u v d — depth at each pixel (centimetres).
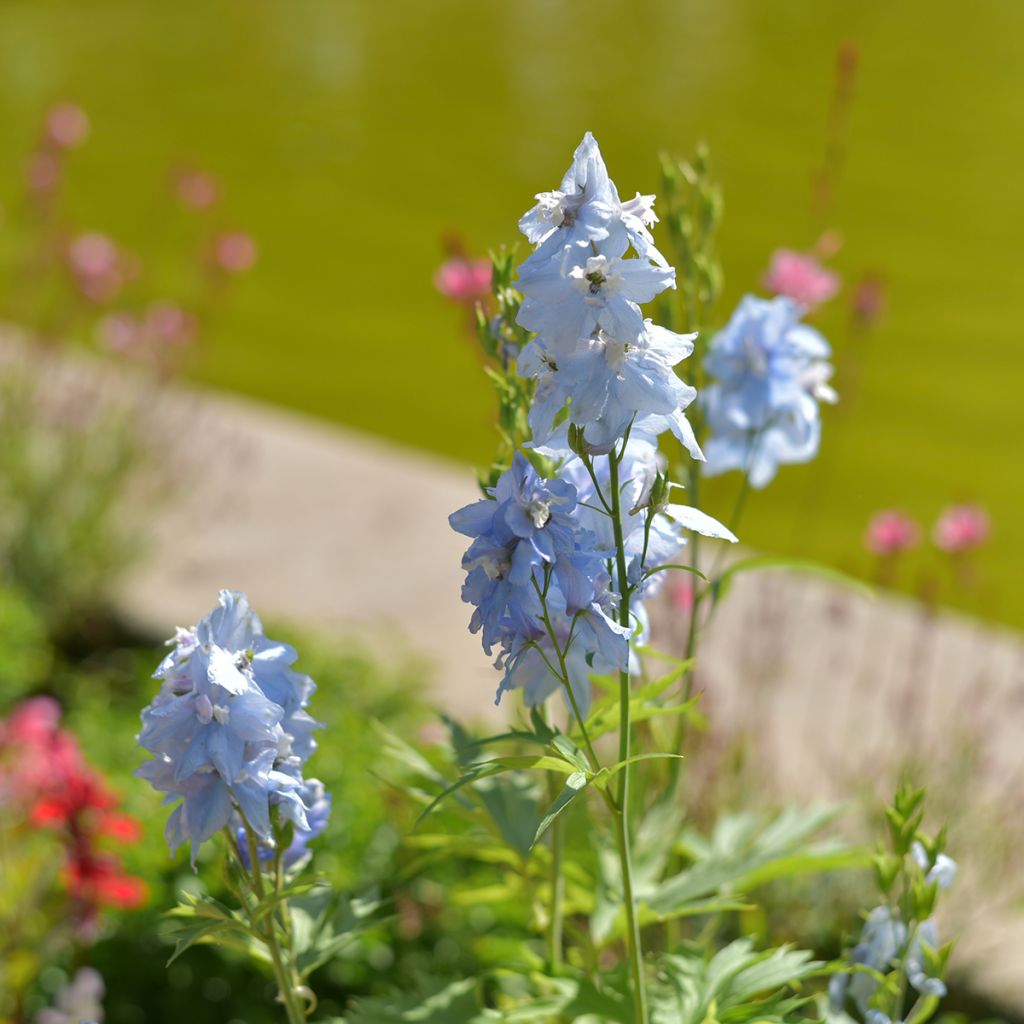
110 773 514
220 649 226
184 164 853
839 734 570
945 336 1259
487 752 309
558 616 234
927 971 277
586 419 214
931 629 653
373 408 1142
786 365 323
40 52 2373
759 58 2270
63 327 789
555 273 211
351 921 279
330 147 1839
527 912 436
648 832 322
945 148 1802
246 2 2777
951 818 493
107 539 705
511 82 2148
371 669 577
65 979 444
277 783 230
